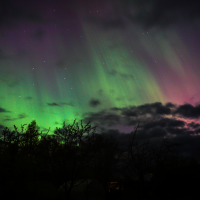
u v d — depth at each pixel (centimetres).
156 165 1410
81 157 1402
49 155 1423
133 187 1427
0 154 845
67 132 1487
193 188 1267
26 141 1303
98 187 1478
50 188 1225
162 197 1319
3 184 762
